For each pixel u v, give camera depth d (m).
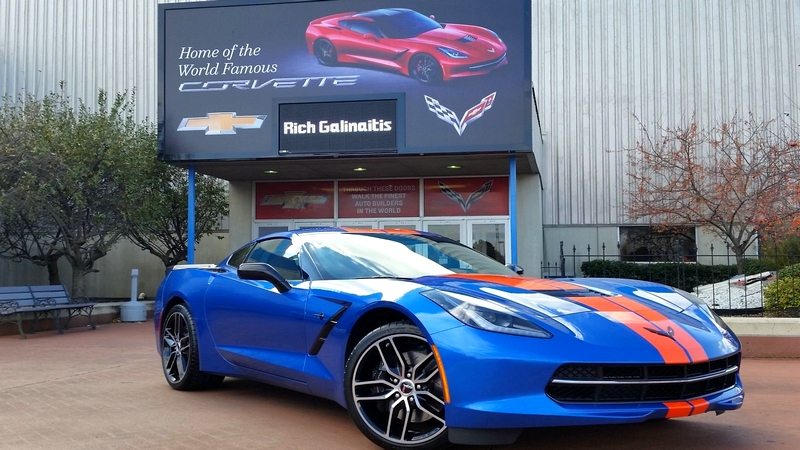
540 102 18.88
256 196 16.28
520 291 3.98
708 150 17.95
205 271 5.89
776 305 8.80
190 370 5.73
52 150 13.67
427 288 3.93
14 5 20.39
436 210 15.65
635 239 18.14
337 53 12.82
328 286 4.50
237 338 5.23
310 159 13.02
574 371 3.42
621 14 18.73
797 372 6.94
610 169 18.44
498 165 13.97
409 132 12.52
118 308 13.88
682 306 4.25
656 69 18.52
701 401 3.66
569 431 4.46
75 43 20.22
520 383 3.40
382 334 3.89
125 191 14.59
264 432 4.50
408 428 3.79
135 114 19.84
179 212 16.64
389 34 12.70
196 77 13.14
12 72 20.20
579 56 18.80
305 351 4.54
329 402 5.44
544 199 18.56
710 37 18.36
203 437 4.39
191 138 13.07
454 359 3.51
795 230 12.79
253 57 13.03
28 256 15.91
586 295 4.07
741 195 15.02
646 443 4.20
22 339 10.64
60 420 4.91
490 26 12.37
